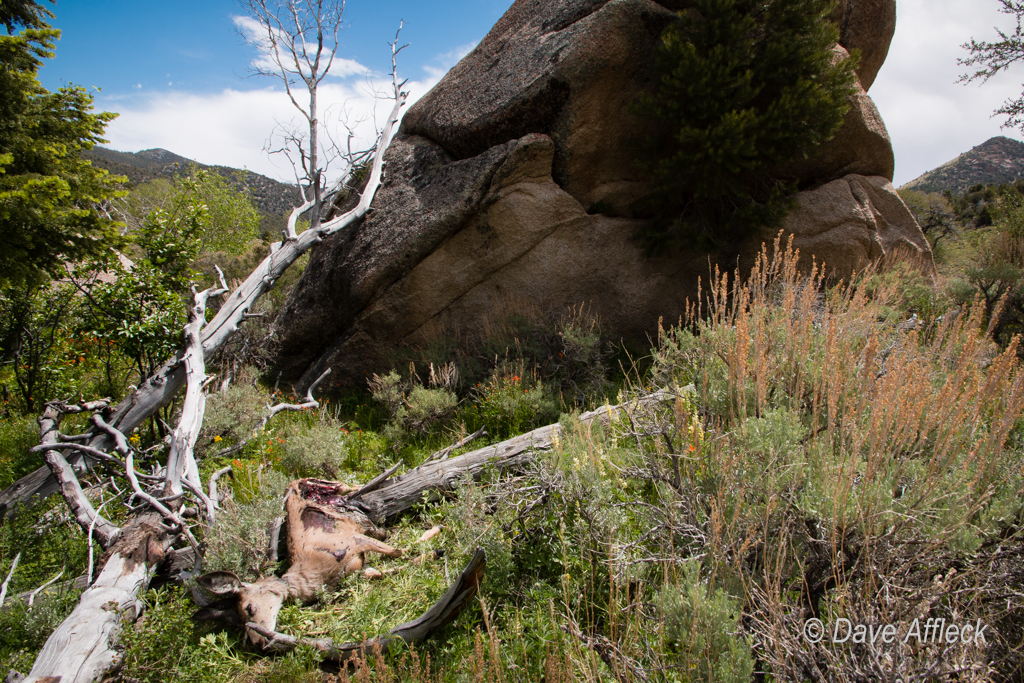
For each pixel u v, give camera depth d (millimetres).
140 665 2908
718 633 1995
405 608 3422
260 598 3359
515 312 7891
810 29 6930
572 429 4316
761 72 7004
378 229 8555
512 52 8273
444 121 8812
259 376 8633
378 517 4422
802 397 3430
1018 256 8383
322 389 8609
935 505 2490
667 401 4094
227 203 17438
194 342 6027
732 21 6906
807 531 2500
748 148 6773
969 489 2369
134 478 4234
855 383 3135
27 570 3824
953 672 1993
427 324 8219
